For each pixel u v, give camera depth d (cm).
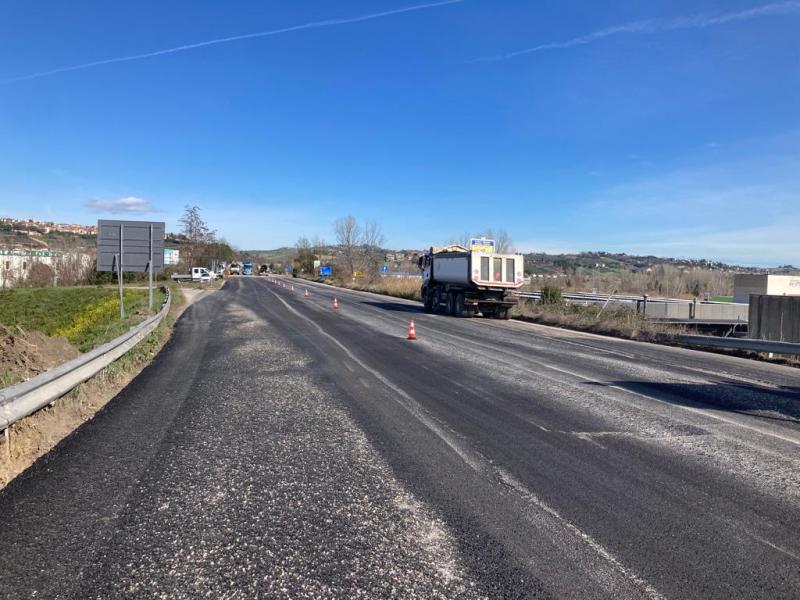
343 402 838
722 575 361
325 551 387
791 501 482
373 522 433
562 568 367
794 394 962
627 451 616
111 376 953
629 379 1064
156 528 420
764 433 698
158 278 6122
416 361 1238
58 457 578
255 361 1223
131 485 504
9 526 421
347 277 6750
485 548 393
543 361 1270
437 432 682
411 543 400
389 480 522
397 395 891
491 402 848
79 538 403
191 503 466
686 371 1185
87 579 350
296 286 6244
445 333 1839
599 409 811
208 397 866
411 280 5088
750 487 513
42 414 677
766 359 1463
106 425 701
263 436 659
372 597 333
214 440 642
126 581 348
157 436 655
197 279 6347
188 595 333
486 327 2108
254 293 4494
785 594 339
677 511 459
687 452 614
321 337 1666
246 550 388
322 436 661
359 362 1214
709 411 813
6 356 961
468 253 2447
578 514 451
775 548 398
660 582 352
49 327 2720
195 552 384
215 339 1620
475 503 471
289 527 423
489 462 575
